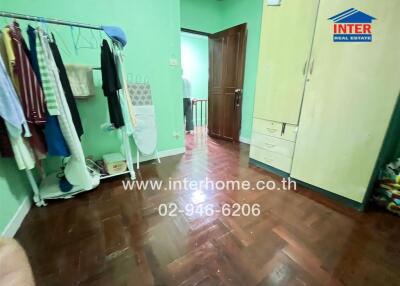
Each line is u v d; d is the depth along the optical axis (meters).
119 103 1.93
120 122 1.96
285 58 2.00
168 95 2.81
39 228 1.50
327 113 1.76
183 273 1.14
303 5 1.75
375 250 1.30
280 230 1.48
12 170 1.56
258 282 1.09
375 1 1.35
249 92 3.52
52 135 1.48
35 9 1.81
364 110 1.54
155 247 1.33
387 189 1.66
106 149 2.47
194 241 1.38
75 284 1.08
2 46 1.26
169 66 2.70
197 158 2.98
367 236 1.41
